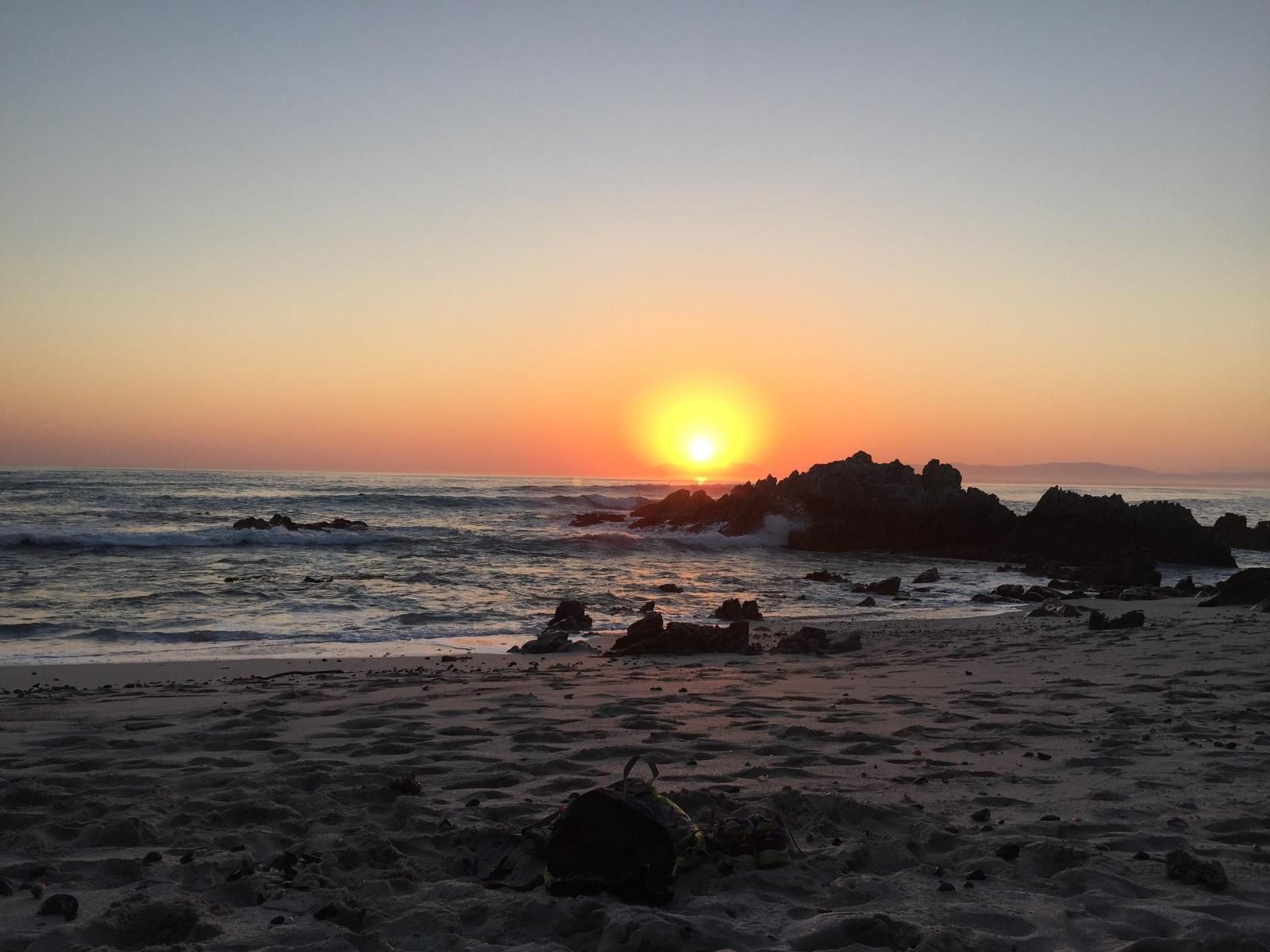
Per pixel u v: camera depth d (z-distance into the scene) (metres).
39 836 5.09
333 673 12.55
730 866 4.73
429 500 64.94
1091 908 4.25
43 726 8.55
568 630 18.23
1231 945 3.78
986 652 14.38
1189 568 39.50
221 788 6.36
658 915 3.98
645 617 16.05
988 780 6.60
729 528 45.06
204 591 23.16
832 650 15.18
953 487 47.25
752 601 21.30
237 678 12.24
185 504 59.06
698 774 6.71
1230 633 16.08
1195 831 5.37
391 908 4.19
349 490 82.88
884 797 6.12
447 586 25.89
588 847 4.46
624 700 9.97
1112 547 40.12
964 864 4.85
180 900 4.12
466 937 3.91
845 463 47.81
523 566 31.89
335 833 5.35
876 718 8.95
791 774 6.73
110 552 32.25
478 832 5.07
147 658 14.51
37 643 15.80
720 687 11.08
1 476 97.06
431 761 7.18
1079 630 17.84
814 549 43.25
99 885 4.48
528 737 7.95
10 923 3.97
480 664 14.04
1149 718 8.78
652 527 48.62
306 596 23.03
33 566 27.52
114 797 6.05
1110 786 6.41
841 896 4.41
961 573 35.59
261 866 4.75
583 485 130.00
